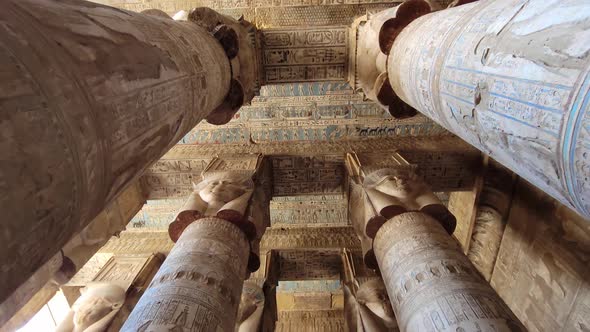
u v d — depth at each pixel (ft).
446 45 11.64
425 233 16.19
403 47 16.35
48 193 5.52
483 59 9.24
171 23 14.51
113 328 23.57
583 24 6.43
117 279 27.22
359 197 22.58
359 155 26.89
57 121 5.75
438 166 28.04
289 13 28.94
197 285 13.62
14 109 5.03
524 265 24.56
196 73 13.66
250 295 27.50
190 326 11.95
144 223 35.42
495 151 9.85
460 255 15.02
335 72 26.40
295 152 29.07
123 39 8.97
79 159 6.28
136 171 9.58
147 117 9.41
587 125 6.10
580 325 19.88
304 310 41.14
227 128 31.58
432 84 12.50
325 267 33.65
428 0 18.72
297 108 31.14
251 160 26.58
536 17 7.73
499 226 27.25
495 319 11.60
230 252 16.22
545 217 22.82
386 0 28.45
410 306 13.55
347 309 29.07
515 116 7.95
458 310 12.10
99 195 7.43
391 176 20.90
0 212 4.68
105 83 7.40
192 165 28.04
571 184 6.89
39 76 5.64
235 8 28.86
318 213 35.63
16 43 5.51
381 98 20.16
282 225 36.27
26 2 6.40
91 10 8.59
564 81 6.48
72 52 6.72
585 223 19.95
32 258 5.61
